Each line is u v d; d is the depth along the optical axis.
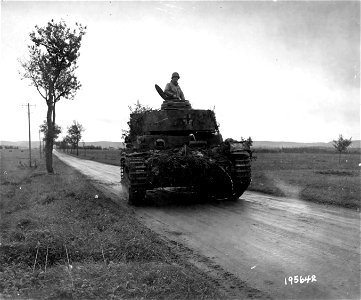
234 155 11.72
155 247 6.04
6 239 6.61
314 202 11.14
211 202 11.69
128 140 14.45
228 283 4.75
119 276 4.58
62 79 25.62
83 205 9.98
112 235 6.58
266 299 4.26
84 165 39.09
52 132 25.81
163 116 13.04
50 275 4.67
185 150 11.61
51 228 7.02
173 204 11.46
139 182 11.00
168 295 4.12
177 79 14.27
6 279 4.57
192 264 5.47
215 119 13.53
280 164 26.81
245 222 8.38
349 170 21.03
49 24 24.09
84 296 3.99
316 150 59.94
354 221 8.23
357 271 5.00
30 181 19.84
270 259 5.62
